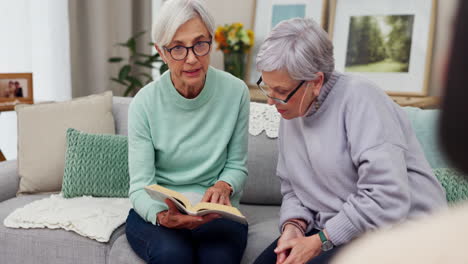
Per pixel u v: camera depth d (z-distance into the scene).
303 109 1.49
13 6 3.30
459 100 0.28
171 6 1.62
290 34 1.42
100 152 2.12
